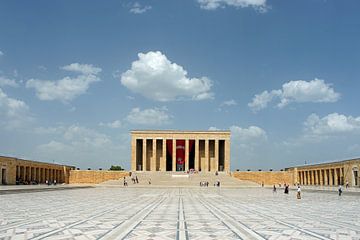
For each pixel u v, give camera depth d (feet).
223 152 490.08
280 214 104.47
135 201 154.71
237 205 137.59
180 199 171.42
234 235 66.28
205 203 146.51
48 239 60.29
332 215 102.22
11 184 305.53
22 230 70.08
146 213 104.01
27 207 120.67
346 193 236.22
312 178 426.92
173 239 61.67
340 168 354.33
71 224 79.05
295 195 217.77
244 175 431.02
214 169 477.77
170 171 455.22
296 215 101.91
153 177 393.50
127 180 377.91
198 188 316.60
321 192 261.65
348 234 68.08
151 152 486.38
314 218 94.48
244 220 89.30
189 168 493.77
